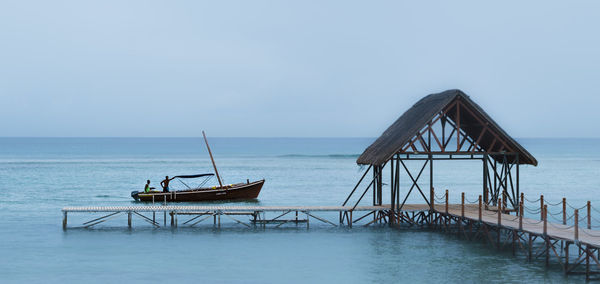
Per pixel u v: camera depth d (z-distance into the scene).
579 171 121.62
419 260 33.41
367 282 28.83
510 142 41.25
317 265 32.53
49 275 30.39
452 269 31.17
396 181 43.34
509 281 28.48
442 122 43.44
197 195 65.50
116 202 66.75
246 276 30.23
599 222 48.94
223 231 43.56
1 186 83.44
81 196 72.62
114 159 177.00
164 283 28.94
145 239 40.19
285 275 30.41
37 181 93.25
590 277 28.92
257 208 44.62
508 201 45.38
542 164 148.50
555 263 32.19
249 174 114.81
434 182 96.88
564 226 33.88
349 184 90.69
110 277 30.05
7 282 29.03
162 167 135.88
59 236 41.38
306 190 80.44
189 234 42.28
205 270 31.50
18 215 52.81
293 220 47.56
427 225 45.69
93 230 44.09
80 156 197.25
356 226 45.66
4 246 37.72
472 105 40.25
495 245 37.44
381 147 44.44
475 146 41.56
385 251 35.97
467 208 43.34
